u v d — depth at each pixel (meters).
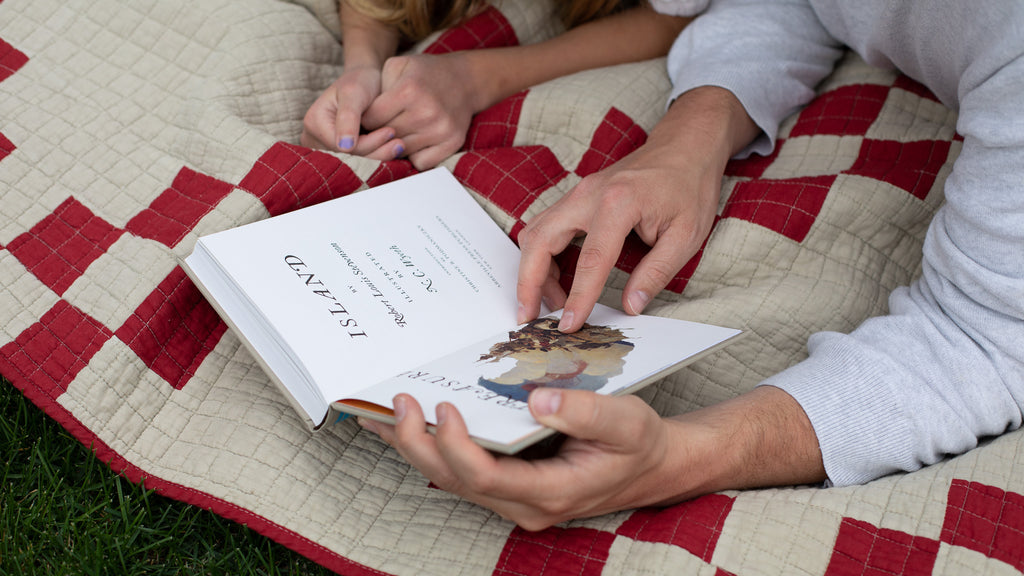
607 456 0.60
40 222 0.88
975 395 0.73
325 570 0.75
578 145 1.00
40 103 0.98
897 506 0.69
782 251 0.90
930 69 0.93
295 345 0.69
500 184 0.94
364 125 0.99
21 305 0.81
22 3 1.05
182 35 1.03
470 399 0.61
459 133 1.01
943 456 0.76
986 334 0.73
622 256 0.91
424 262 0.82
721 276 0.90
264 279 0.74
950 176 0.79
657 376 0.64
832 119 1.03
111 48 1.03
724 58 1.04
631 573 0.66
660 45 1.18
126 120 0.97
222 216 0.85
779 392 0.75
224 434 0.77
